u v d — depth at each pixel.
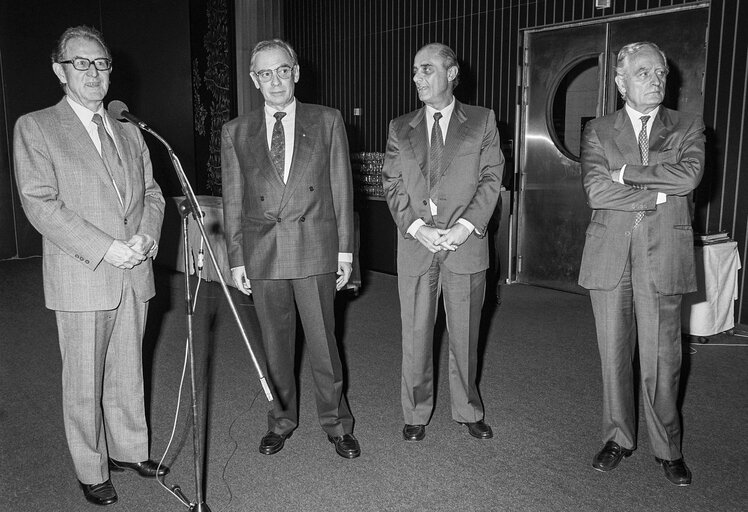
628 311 2.60
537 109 5.88
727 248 4.43
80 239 2.28
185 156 8.59
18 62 7.49
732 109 4.59
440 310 4.89
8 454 2.87
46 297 2.39
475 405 3.01
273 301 2.72
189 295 2.12
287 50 2.61
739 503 2.44
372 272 6.76
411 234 2.81
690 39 4.84
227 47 7.95
